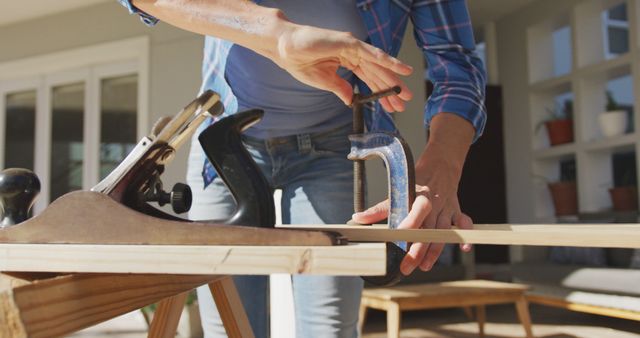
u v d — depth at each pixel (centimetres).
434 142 95
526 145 520
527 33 513
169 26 451
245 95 112
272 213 63
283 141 115
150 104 452
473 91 102
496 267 545
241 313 96
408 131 452
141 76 455
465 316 421
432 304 308
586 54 458
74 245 53
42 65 493
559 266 386
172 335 91
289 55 67
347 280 113
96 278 53
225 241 54
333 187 114
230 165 63
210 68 118
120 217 56
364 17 105
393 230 62
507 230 63
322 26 106
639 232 58
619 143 423
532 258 454
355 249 47
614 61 422
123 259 50
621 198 430
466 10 108
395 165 76
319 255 47
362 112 85
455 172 93
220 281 94
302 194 115
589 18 459
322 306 111
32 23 499
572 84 467
